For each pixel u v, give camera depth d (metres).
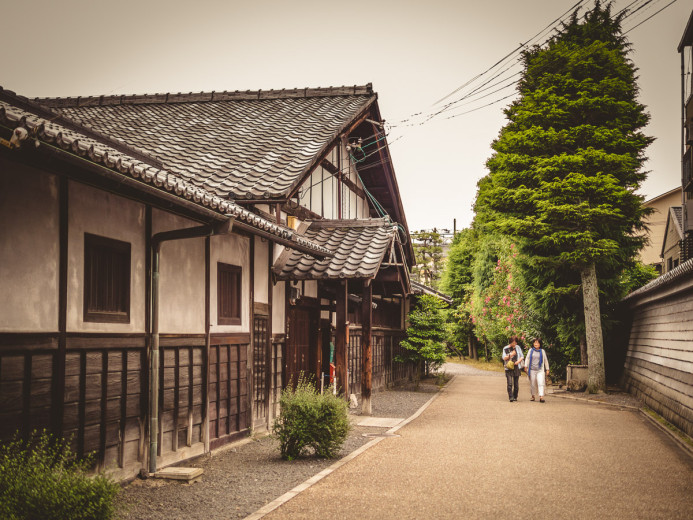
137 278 7.57
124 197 7.31
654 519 6.16
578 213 18.56
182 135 14.15
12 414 5.64
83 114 16.66
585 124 19.06
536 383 17.70
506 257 29.30
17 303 5.72
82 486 4.88
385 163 18.98
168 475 7.57
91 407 6.71
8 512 4.45
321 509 6.38
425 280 66.50
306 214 14.59
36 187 5.97
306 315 14.49
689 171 21.95
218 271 9.78
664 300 15.09
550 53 19.78
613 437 11.19
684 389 11.75
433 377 28.58
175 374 8.44
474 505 6.55
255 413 11.13
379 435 11.24
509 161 19.73
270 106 16.94
